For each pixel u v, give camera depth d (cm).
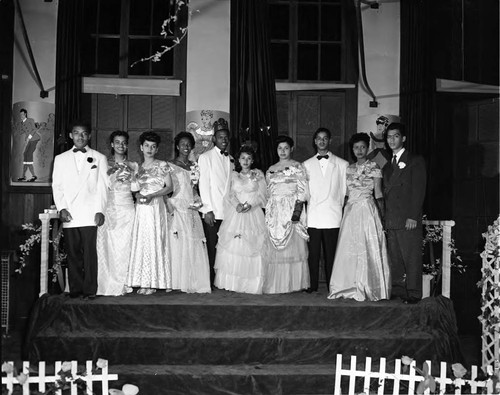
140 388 508
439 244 767
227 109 790
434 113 783
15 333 723
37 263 754
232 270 649
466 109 796
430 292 705
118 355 539
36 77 766
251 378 513
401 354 548
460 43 809
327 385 517
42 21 773
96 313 563
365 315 576
